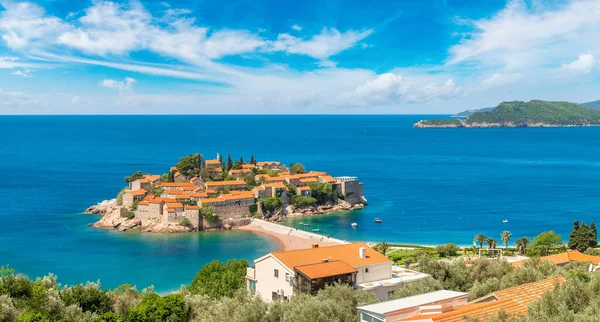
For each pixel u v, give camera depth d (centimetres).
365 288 8212
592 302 4484
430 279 7344
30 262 17988
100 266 17625
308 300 6144
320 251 9144
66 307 7775
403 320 4650
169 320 8369
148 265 17825
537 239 17375
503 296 5269
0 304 7244
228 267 12075
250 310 6400
